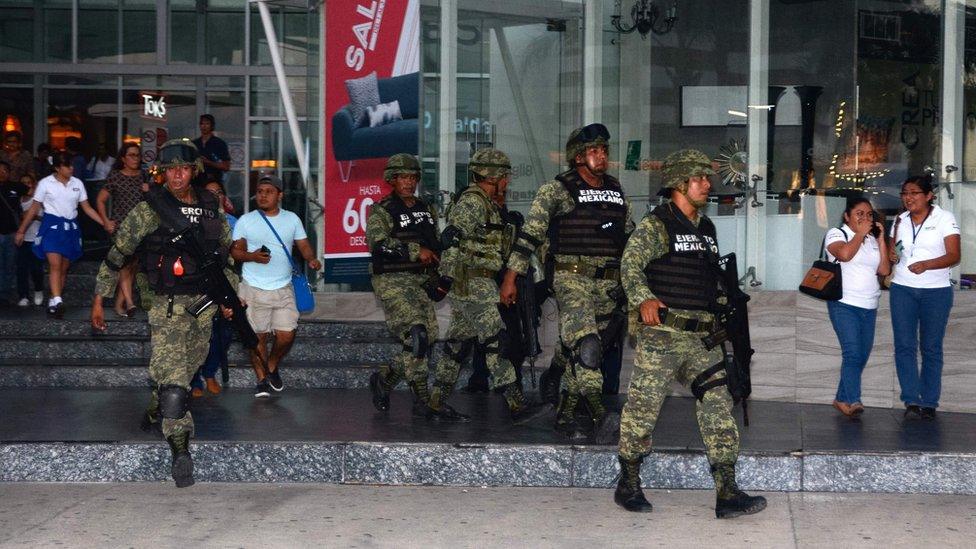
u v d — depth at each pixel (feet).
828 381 30.42
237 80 53.78
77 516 20.35
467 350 26.55
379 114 36.40
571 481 22.98
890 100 32.35
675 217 20.10
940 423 27.22
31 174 43.37
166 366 22.17
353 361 34.09
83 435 24.25
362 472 23.24
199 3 53.78
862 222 27.99
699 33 33.58
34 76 53.67
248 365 32.73
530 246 24.47
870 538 19.10
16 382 32.14
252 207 53.83
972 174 31.99
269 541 18.78
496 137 36.11
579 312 24.20
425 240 27.12
